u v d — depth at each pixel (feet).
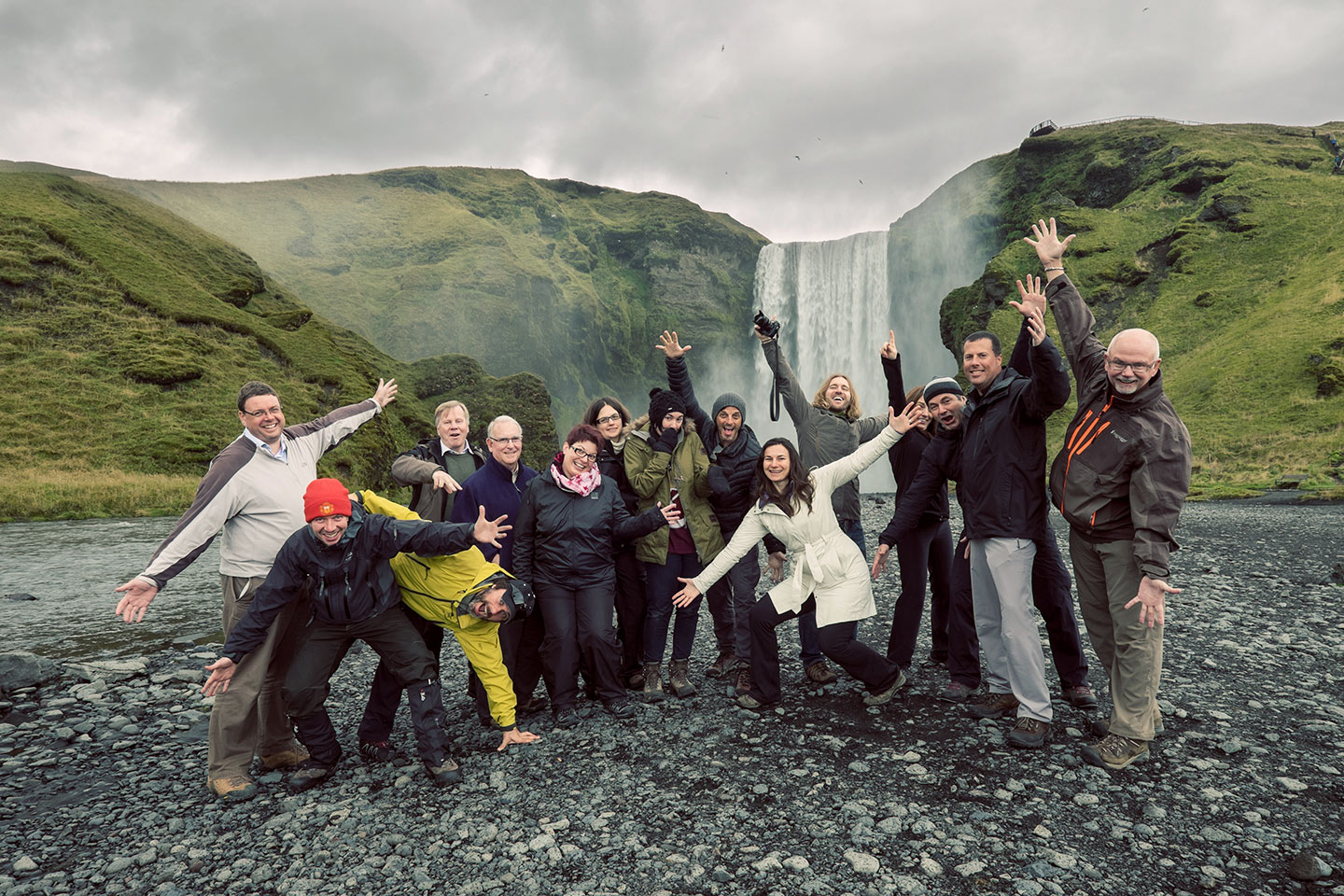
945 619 19.63
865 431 20.67
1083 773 12.75
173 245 194.39
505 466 17.35
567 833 11.34
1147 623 12.34
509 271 354.95
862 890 9.53
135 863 10.80
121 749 15.69
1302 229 191.62
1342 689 17.29
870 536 54.08
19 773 14.33
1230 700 16.49
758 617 16.42
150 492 99.60
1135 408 12.71
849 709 16.51
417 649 13.67
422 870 10.34
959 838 10.72
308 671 13.15
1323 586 30.83
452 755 14.25
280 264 331.16
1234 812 11.30
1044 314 13.37
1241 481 112.78
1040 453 14.38
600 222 456.45
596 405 19.52
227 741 12.94
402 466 17.19
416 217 398.21
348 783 13.53
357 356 200.44
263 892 10.00
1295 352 148.56
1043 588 15.93
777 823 11.42
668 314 411.54
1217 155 239.50
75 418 124.26
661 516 16.17
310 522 12.46
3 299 142.92
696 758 14.08
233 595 13.29
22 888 10.17
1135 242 223.92
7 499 88.12
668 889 9.71
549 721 16.53
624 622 18.60
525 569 16.40
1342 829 10.73
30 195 171.42
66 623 30.01
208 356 153.89
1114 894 9.29
